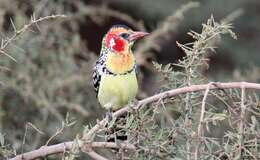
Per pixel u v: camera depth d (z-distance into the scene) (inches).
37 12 431.5
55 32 436.8
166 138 250.4
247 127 242.1
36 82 413.1
